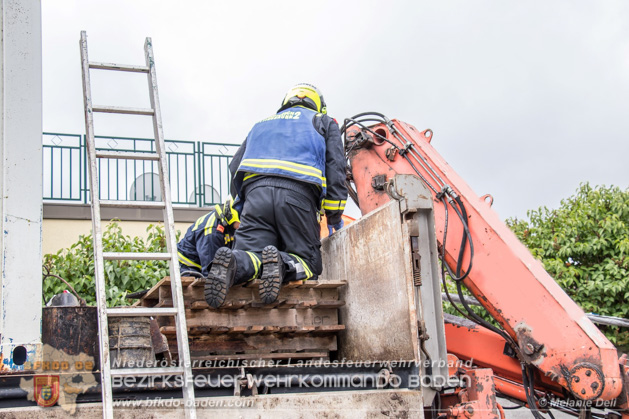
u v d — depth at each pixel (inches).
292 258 154.5
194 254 209.6
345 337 158.6
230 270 140.9
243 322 148.5
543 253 345.1
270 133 171.2
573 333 148.1
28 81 114.6
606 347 143.9
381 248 143.2
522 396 175.8
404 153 192.5
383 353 140.1
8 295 105.8
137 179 443.2
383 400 124.0
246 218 165.5
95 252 116.1
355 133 206.5
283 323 152.6
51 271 303.4
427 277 132.7
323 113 189.0
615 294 325.7
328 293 159.2
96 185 122.6
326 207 172.1
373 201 199.0
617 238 335.3
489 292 163.3
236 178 175.2
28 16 117.0
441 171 180.7
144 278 310.7
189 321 143.3
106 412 103.3
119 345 115.0
